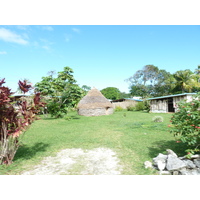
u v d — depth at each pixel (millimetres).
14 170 4363
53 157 5418
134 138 7703
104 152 5816
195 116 4500
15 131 4566
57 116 18766
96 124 13000
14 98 4891
